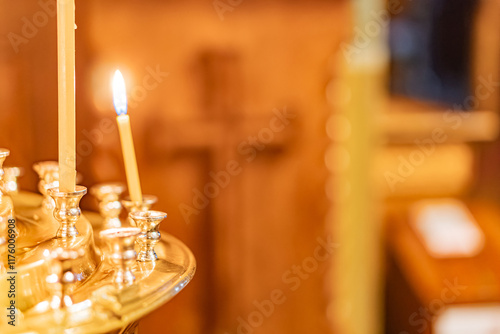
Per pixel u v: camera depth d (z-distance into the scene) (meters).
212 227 1.80
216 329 1.85
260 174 1.81
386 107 2.90
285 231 1.86
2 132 1.52
